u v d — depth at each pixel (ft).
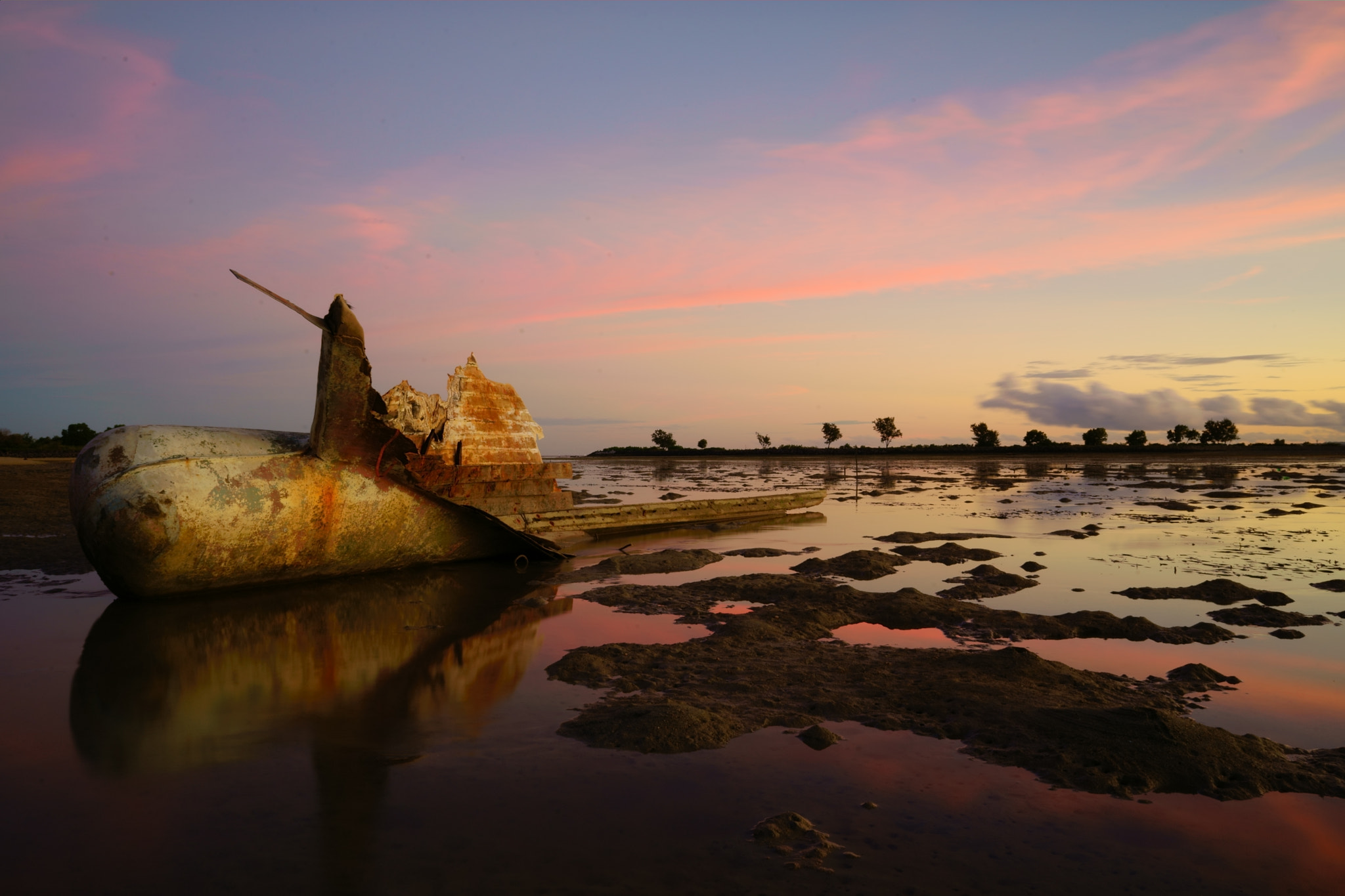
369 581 38.58
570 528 51.31
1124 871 11.96
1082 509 70.69
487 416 48.16
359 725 18.30
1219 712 19.16
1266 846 12.76
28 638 26.94
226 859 12.15
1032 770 15.52
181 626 28.91
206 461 33.42
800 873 11.76
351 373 35.06
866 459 216.33
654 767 15.65
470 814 13.66
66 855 12.26
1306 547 46.24
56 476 98.17
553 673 22.49
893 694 20.08
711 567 41.81
